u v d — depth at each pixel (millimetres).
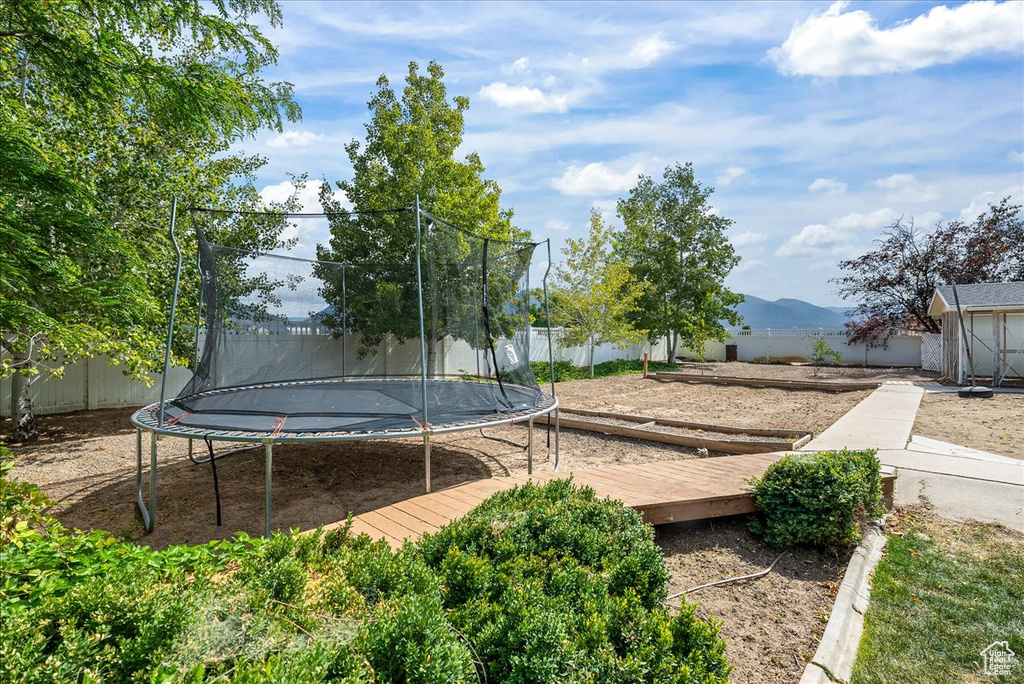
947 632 2496
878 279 19266
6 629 1121
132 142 7629
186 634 1278
